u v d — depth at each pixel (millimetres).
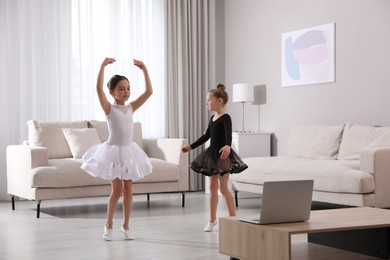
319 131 6566
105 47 7852
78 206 6609
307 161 5934
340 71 6773
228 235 3514
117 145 4621
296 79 7328
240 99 7672
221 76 8594
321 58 6984
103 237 4547
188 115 8383
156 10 8227
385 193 5086
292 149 6828
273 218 3316
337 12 6801
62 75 7551
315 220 3459
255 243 3279
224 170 4715
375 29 6363
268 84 7781
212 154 4781
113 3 7906
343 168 5262
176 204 6672
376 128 5930
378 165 5055
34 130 6543
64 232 4879
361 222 3373
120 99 4699
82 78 7695
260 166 6211
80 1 7676
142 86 8117
